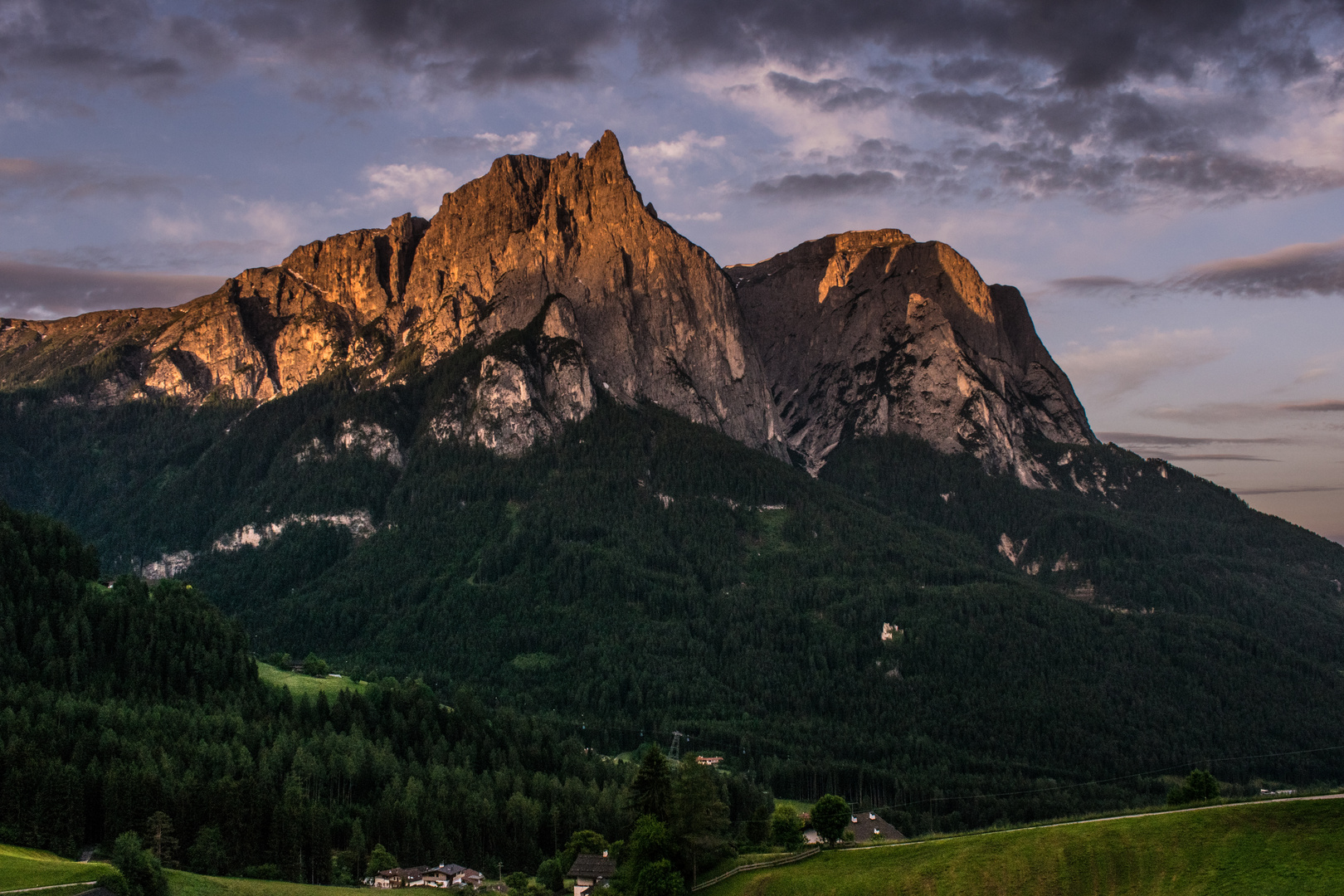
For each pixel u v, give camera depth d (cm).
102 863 16875
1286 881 13175
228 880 18275
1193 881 13712
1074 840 15150
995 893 14738
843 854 17075
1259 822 14275
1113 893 14100
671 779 18100
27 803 18788
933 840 17075
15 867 16375
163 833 18762
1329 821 13862
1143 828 14938
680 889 16525
